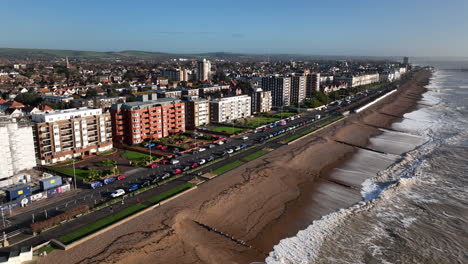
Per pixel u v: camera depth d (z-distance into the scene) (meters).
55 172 115.94
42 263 65.38
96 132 136.62
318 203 99.50
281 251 75.56
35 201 92.19
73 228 77.62
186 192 99.31
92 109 137.25
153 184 105.06
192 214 87.31
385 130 196.12
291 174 120.00
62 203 91.56
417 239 81.88
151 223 81.69
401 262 73.25
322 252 75.94
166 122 163.38
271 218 89.62
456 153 147.00
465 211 95.44
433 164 133.00
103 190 100.56
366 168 130.12
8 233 75.50
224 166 122.94
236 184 106.69
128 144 151.50
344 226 87.00
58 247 70.56
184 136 161.88
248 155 137.00
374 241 80.81
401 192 107.25
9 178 103.75
